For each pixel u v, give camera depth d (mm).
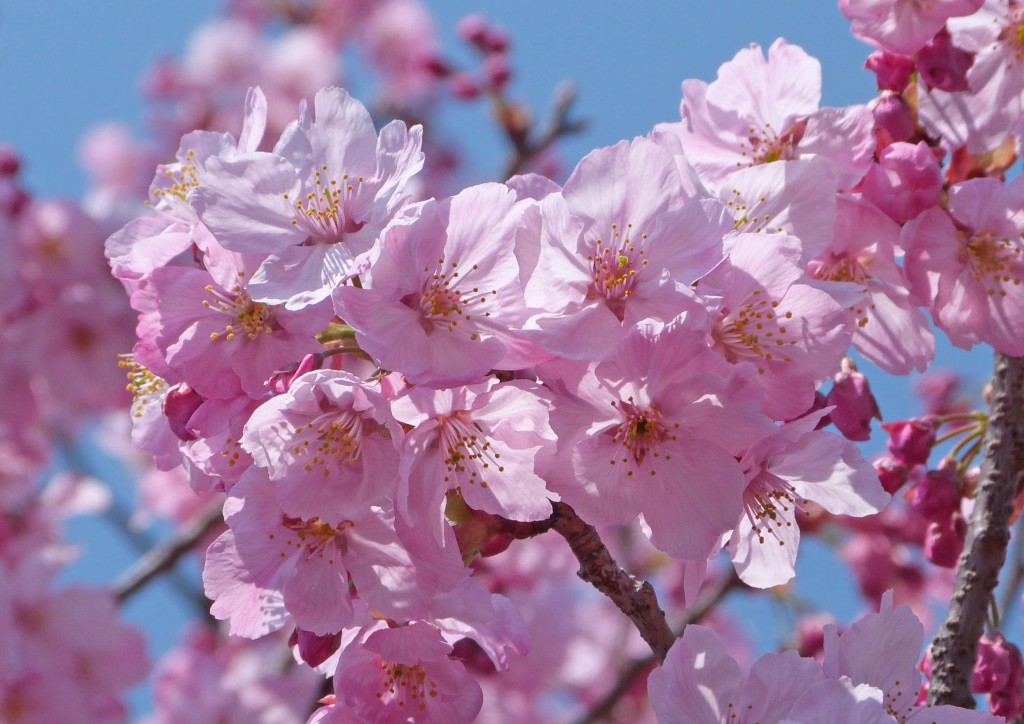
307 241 730
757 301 726
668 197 723
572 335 712
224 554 731
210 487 750
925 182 772
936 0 792
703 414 715
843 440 732
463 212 717
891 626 742
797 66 792
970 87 799
